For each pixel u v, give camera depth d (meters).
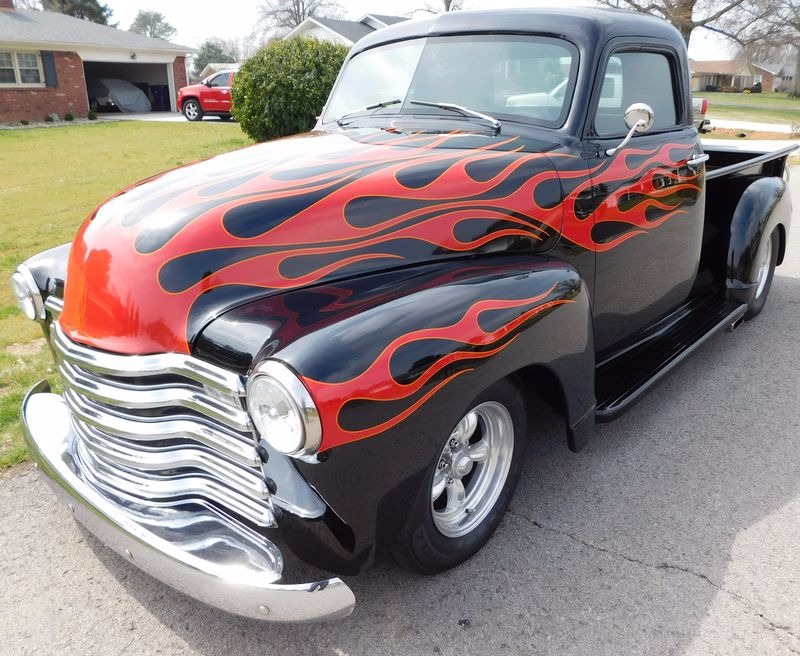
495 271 2.58
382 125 3.44
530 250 2.87
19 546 2.84
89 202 10.41
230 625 2.45
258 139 14.40
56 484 2.45
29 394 2.94
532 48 3.26
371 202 2.52
